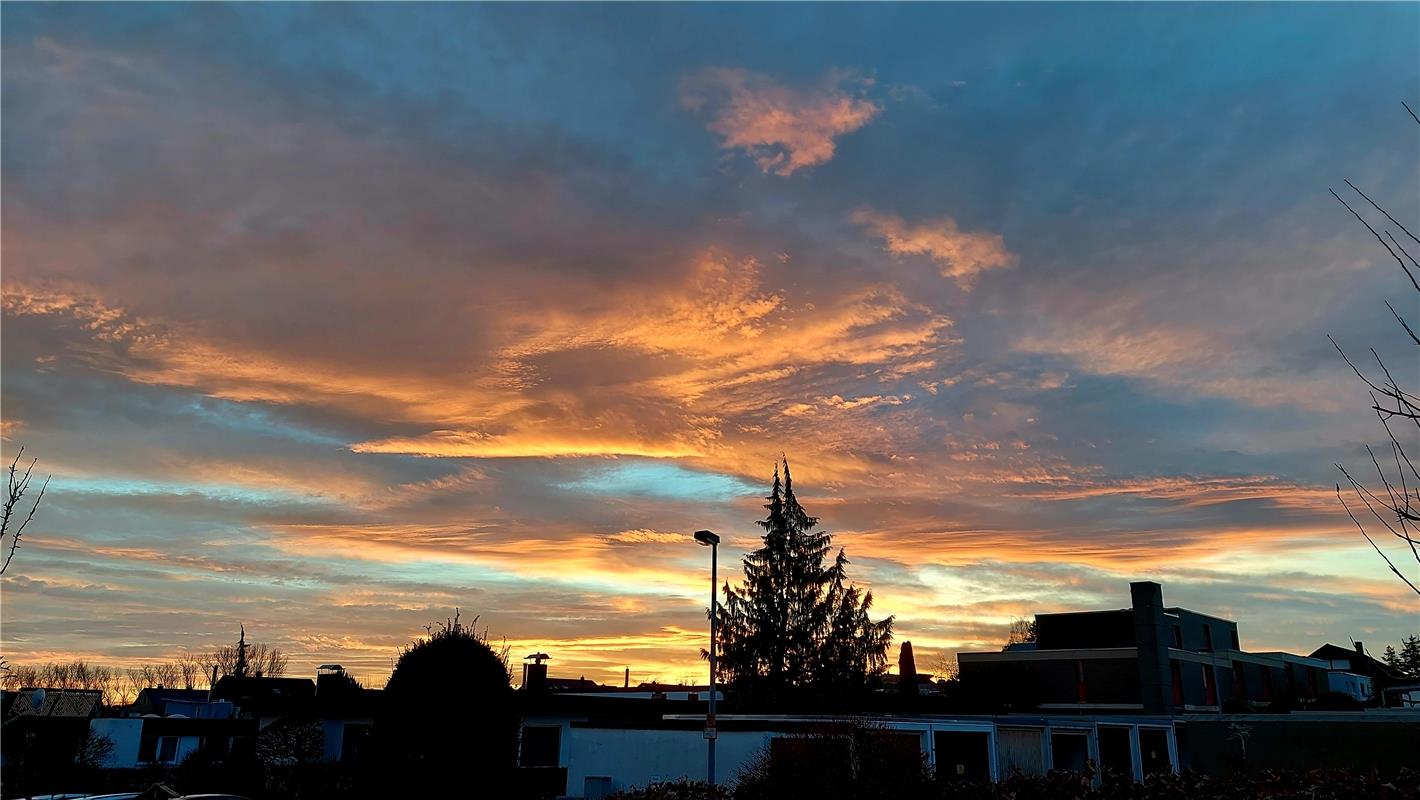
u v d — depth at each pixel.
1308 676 66.62
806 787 15.95
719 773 26.25
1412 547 5.70
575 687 56.62
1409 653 65.69
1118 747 39.25
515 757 16.86
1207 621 59.84
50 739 37.44
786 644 53.59
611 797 20.19
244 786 30.55
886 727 21.09
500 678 16.78
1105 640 57.97
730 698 53.62
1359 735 25.11
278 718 32.59
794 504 56.47
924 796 15.13
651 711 33.69
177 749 43.84
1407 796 10.75
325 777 28.48
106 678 83.94
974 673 58.69
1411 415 5.85
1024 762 32.84
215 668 92.88
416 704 16.03
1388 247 6.06
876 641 54.34
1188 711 52.03
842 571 55.66
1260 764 25.36
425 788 15.55
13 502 8.31
